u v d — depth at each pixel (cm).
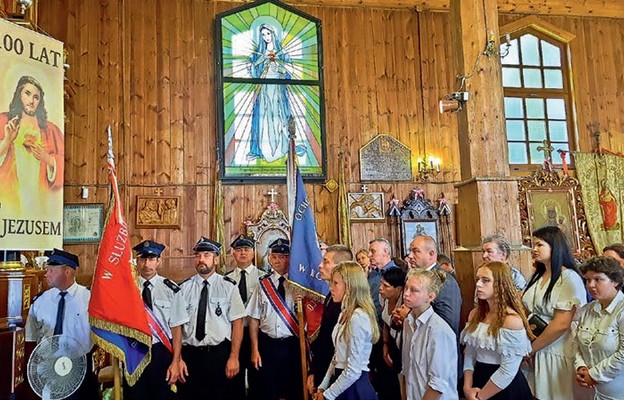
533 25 841
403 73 786
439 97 789
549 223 730
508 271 246
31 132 287
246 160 720
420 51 795
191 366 335
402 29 796
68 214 674
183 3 742
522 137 820
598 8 854
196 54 737
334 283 255
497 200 410
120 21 720
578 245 735
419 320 232
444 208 748
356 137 761
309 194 736
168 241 694
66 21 704
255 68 739
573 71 840
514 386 241
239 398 352
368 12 791
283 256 356
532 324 277
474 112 427
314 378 291
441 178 771
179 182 709
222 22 738
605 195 771
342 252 292
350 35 781
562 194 743
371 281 342
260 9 752
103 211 682
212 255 346
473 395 245
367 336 240
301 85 748
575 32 852
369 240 738
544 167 749
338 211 733
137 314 282
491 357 245
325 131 748
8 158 273
